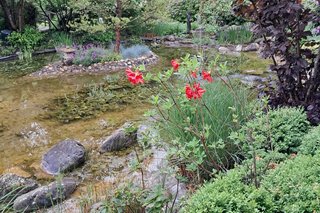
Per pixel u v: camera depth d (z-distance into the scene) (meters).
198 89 2.28
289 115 2.78
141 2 8.68
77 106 5.44
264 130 2.46
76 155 3.73
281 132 2.65
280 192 1.82
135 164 2.54
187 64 2.29
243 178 2.13
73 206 3.01
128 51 8.41
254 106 2.94
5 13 9.59
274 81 3.57
